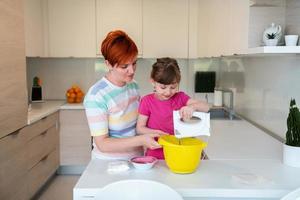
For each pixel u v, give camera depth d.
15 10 2.50
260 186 1.28
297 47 1.46
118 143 1.47
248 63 2.94
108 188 1.14
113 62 1.48
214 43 2.84
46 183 3.54
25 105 2.69
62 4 3.79
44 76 4.22
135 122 1.74
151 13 3.84
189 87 4.25
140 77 4.24
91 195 1.24
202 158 1.73
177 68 1.74
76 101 4.00
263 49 1.50
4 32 2.29
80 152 3.79
